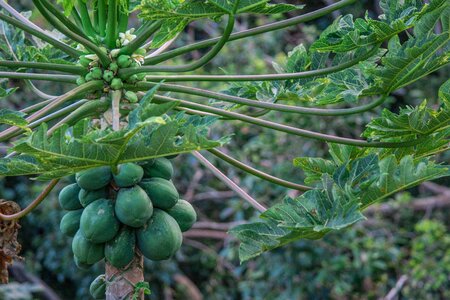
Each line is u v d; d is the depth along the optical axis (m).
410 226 9.12
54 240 9.43
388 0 3.36
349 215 2.94
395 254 8.35
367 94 3.30
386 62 3.14
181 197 9.20
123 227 2.99
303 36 9.62
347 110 3.21
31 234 9.77
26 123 2.96
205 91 3.15
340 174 3.14
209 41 3.18
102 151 2.79
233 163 3.28
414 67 3.18
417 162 3.45
